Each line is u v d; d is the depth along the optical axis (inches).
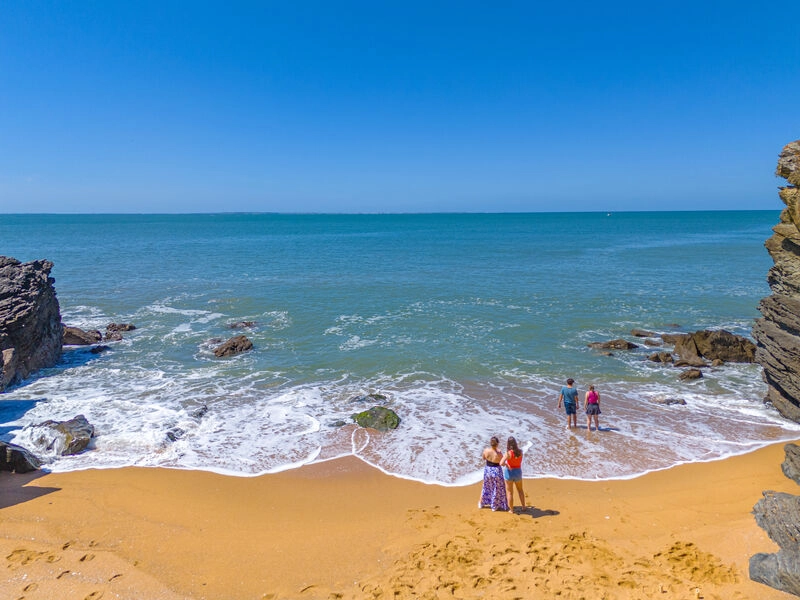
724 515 356.2
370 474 446.3
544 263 2015.3
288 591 288.5
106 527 356.2
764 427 539.2
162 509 383.6
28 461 443.8
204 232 5009.8
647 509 377.1
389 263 2063.2
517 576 291.4
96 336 909.8
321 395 638.5
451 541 332.8
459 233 4574.3
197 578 300.4
